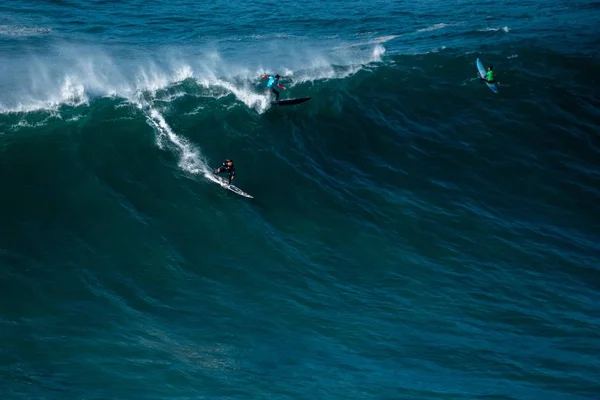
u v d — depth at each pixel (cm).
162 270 9106
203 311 8631
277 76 12888
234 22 18388
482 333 8938
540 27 18200
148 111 11975
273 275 9456
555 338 8994
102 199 9931
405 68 15362
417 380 7906
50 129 10962
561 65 16050
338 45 16700
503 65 15850
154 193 10319
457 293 9688
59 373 7306
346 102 13788
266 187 11094
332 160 12156
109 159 10669
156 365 7619
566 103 14862
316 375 7825
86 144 10819
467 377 8062
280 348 8219
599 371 8369
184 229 9850
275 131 12362
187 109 12356
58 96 11994
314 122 12962
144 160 10856
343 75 14762
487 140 13500
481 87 14975
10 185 9825
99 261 9000
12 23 16675
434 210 11400
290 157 11844
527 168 12962
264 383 7588
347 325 8781
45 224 9350
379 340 8575
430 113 14025
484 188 12288
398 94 14425
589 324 9362
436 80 15088
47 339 7750
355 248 10262
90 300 8419
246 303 8906
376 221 10881
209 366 7744
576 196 12481
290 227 10406
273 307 8919
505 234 11175
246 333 8388
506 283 10062
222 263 9462
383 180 11919
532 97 14888
